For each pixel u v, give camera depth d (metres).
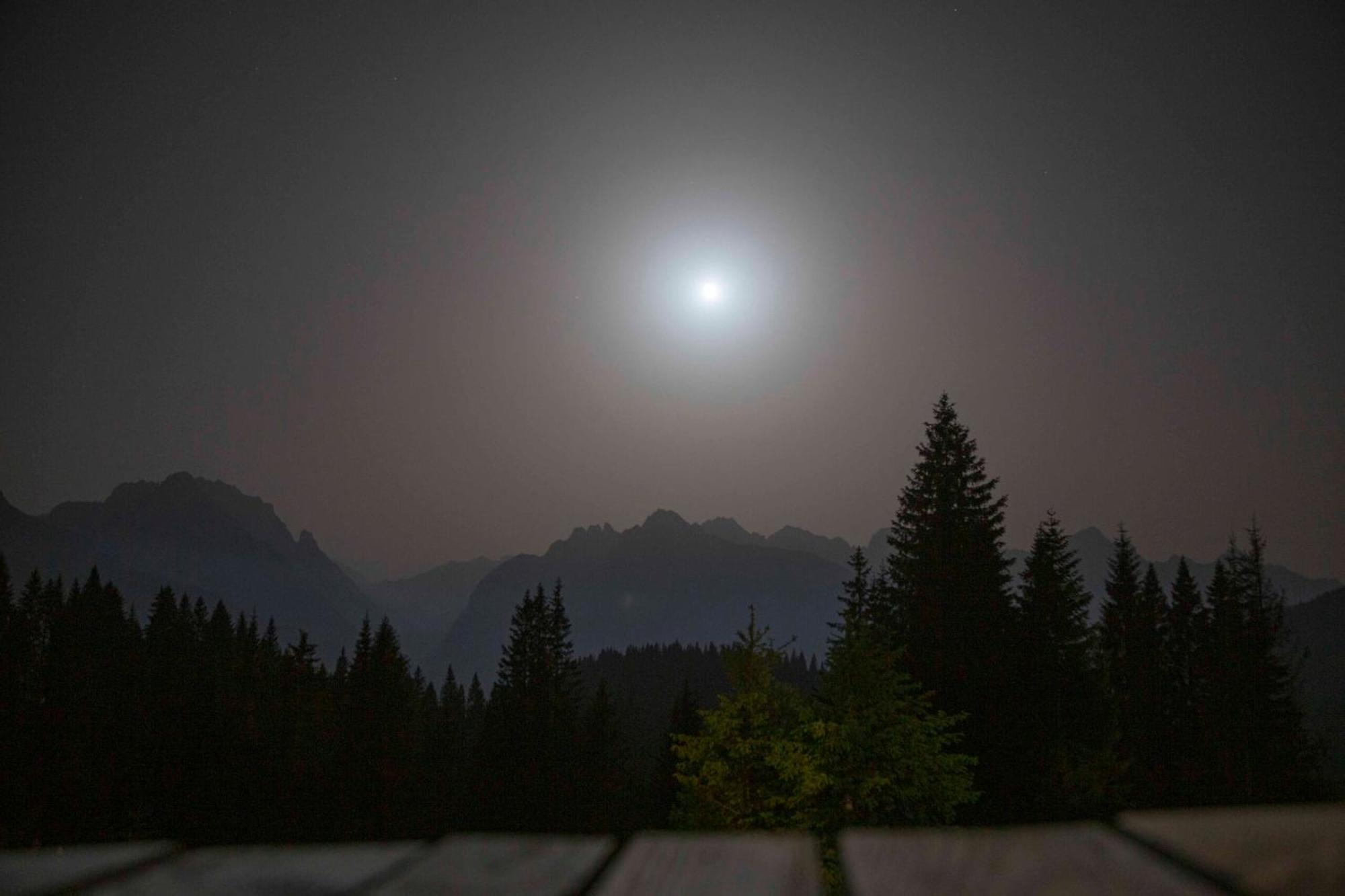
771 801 20.81
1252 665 46.75
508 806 58.84
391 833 53.50
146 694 60.09
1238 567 50.56
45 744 53.41
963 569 40.38
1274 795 42.72
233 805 50.62
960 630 38.62
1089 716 38.50
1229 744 45.19
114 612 84.19
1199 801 41.88
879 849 1.13
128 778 50.16
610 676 168.88
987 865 1.04
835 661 21.38
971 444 44.31
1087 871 0.99
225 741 53.25
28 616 69.44
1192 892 0.90
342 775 54.25
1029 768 33.81
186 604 97.69
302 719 60.88
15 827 45.56
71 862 1.24
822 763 19.86
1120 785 35.06
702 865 1.14
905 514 44.62
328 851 1.33
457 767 74.25
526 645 66.81
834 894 17.08
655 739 114.69
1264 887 0.89
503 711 64.69
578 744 64.62
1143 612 52.62
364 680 58.00
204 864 1.26
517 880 1.13
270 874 1.20
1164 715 48.44
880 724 20.20
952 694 35.53
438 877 1.15
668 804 57.00
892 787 19.44
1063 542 45.47
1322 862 0.96
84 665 68.25
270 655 84.25
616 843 1.29
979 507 43.34
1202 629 50.94
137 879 1.20
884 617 41.78
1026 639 39.41
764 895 1.00
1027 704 36.41
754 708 22.14
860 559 44.22
